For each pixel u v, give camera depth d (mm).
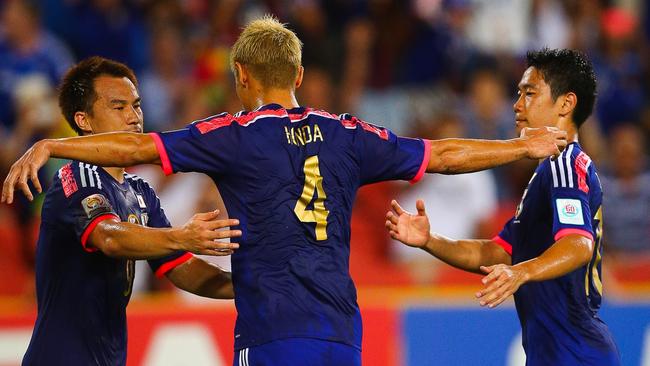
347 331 14031
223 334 24562
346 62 36719
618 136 32812
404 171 14672
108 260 15398
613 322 25062
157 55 36000
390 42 37562
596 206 15547
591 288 15734
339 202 14352
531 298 15742
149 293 28109
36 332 15539
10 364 24016
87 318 15344
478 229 30656
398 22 37781
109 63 16125
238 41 14922
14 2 34531
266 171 14070
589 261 14891
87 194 15070
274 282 13938
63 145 13438
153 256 14031
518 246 16188
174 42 36312
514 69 38375
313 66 36438
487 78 34625
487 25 40031
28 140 30734
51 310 15430
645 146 38094
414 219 15969
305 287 13930
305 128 14391
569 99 15969
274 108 14438
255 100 14750
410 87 37531
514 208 31484
